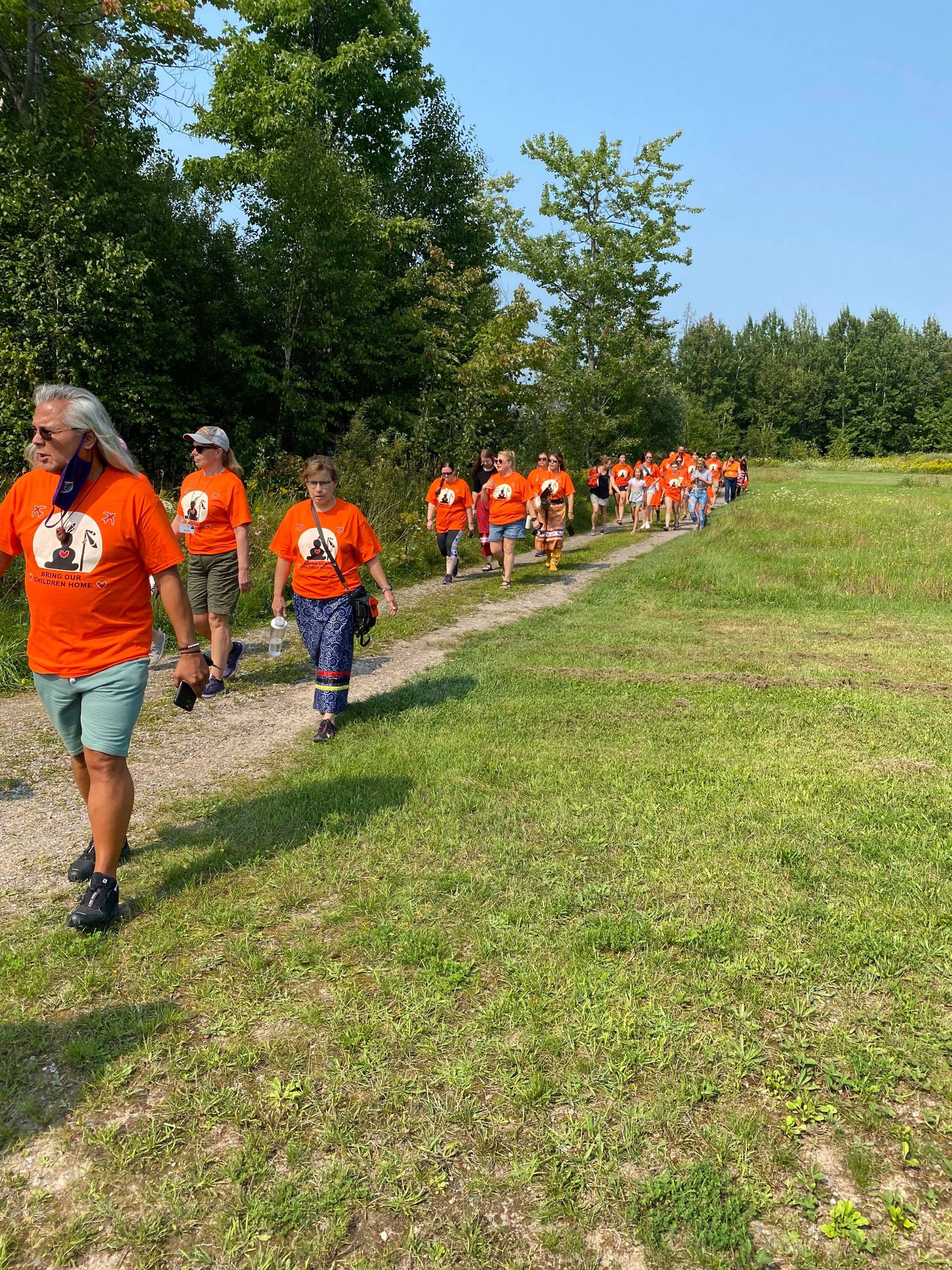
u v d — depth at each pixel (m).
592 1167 2.06
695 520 20.73
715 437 77.38
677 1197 1.97
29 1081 2.38
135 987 2.77
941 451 82.38
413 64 25.12
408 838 3.80
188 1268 1.85
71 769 5.00
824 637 8.62
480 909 3.19
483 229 27.95
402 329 23.11
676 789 4.31
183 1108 2.27
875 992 2.67
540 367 23.38
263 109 21.53
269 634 8.97
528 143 31.94
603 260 32.00
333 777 4.61
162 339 17.70
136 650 3.13
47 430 2.89
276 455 18.44
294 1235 1.91
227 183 21.45
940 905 3.15
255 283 20.05
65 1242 1.90
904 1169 2.06
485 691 6.42
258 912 3.22
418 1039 2.50
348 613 5.41
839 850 3.62
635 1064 2.38
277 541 5.60
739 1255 1.84
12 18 16.05
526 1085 2.30
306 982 2.79
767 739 5.20
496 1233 1.91
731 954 2.88
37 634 3.11
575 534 20.56
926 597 11.06
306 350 21.41
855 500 25.94
